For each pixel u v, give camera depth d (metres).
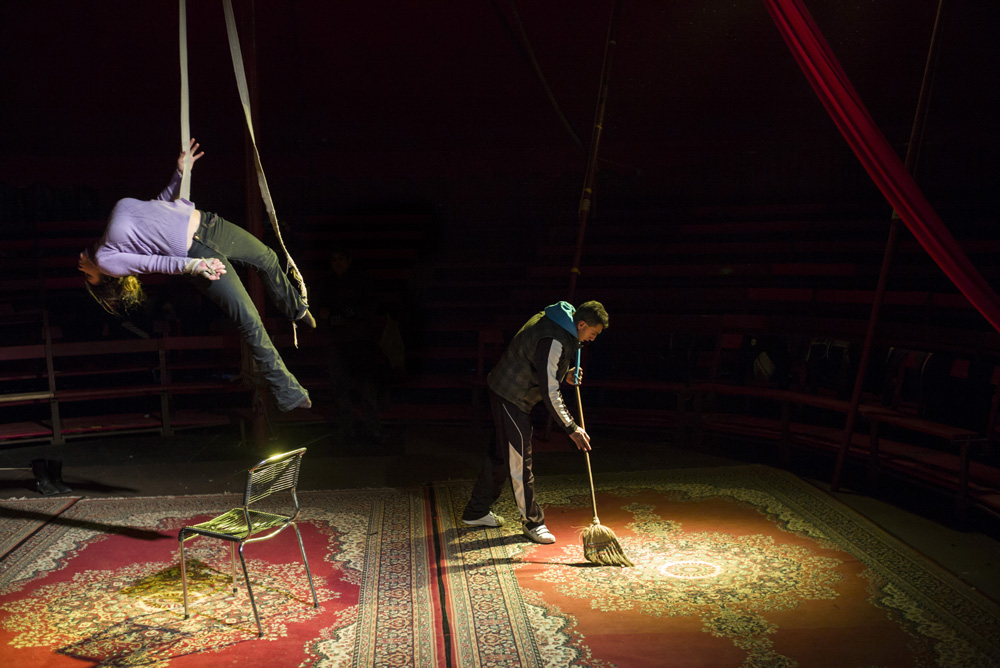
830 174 9.20
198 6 9.62
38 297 8.22
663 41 9.45
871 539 4.54
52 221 9.62
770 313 7.68
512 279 9.12
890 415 5.30
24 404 7.54
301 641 3.49
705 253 8.47
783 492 5.37
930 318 6.66
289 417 7.13
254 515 3.91
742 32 9.24
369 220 9.88
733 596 3.87
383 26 9.73
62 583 4.13
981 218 8.05
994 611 3.67
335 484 5.70
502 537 4.68
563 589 3.98
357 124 10.14
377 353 7.70
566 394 7.34
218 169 10.07
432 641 3.46
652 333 7.33
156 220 3.13
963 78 8.71
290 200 10.12
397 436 6.88
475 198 10.05
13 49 9.51
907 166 5.07
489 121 10.05
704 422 6.50
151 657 3.38
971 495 4.75
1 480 5.89
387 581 4.10
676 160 9.65
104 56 9.72
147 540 4.71
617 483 5.64
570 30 9.58
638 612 3.72
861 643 3.41
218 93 10.02
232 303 3.25
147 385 7.15
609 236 9.08
